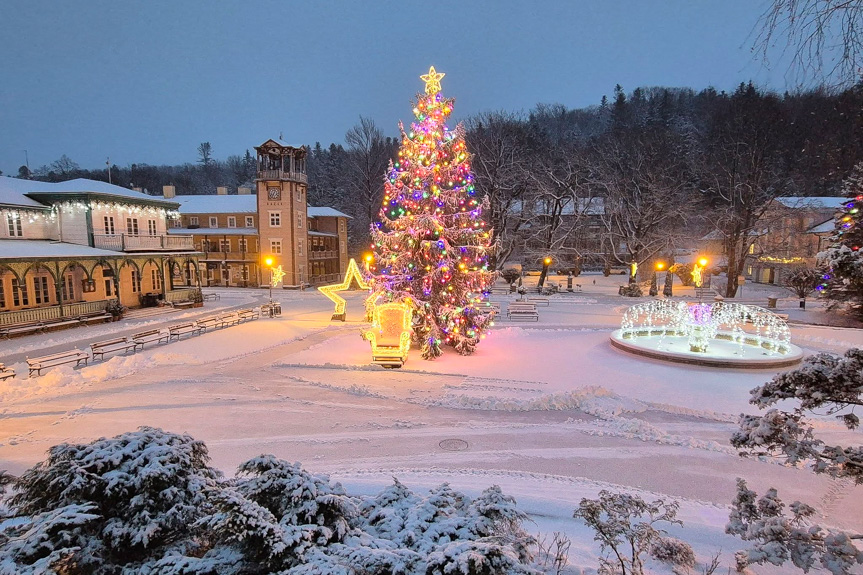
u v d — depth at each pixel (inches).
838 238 858.1
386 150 2891.2
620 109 3225.9
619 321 1124.5
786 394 186.2
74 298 1162.6
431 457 390.0
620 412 499.5
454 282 768.3
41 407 510.9
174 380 623.2
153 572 135.6
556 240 1830.7
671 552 198.8
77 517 136.2
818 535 173.8
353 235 2810.0
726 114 1721.2
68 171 3846.0
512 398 542.9
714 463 380.2
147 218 1411.2
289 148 1971.0
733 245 1628.9
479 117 2170.3
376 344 722.2
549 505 293.0
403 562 129.6
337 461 380.8
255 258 2062.0
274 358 755.4
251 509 140.3
